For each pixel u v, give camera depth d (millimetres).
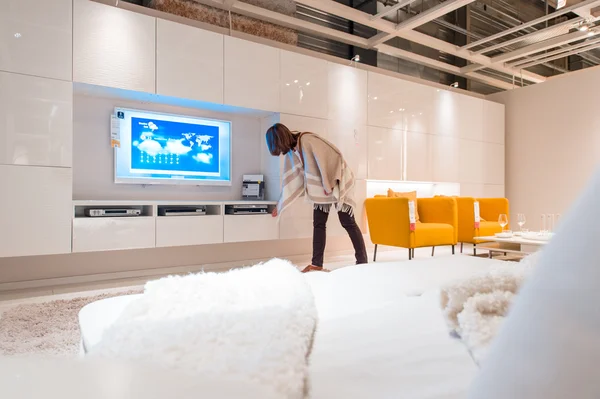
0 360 314
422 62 5598
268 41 4336
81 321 740
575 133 5695
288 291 750
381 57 5500
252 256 4289
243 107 3824
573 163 5711
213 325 514
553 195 5918
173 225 3385
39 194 2857
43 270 3166
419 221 4539
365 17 4363
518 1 4605
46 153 2887
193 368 398
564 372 118
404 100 5113
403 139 5082
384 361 509
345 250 4926
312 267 3465
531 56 5652
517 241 3293
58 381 287
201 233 3523
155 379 316
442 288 657
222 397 311
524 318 134
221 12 4051
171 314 614
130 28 3225
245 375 391
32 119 2838
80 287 3113
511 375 136
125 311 624
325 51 5035
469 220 4383
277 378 396
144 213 3576
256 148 4379
